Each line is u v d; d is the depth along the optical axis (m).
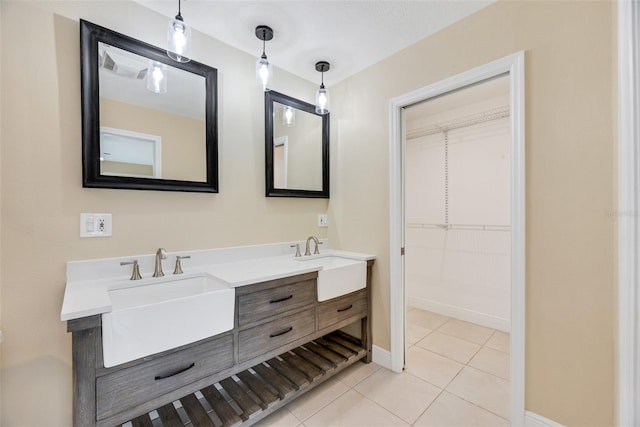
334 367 1.85
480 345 2.42
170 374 1.20
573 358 1.32
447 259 3.09
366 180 2.24
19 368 1.25
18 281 1.24
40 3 1.29
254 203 2.05
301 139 2.33
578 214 1.31
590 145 1.27
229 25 1.73
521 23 1.46
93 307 1.02
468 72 1.66
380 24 1.73
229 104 1.92
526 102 1.44
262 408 1.48
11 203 1.23
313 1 1.53
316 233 2.46
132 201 1.53
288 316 1.62
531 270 1.44
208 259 1.80
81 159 1.38
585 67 1.28
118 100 1.48
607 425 1.24
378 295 2.15
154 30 1.60
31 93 1.27
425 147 3.26
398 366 2.02
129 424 1.45
